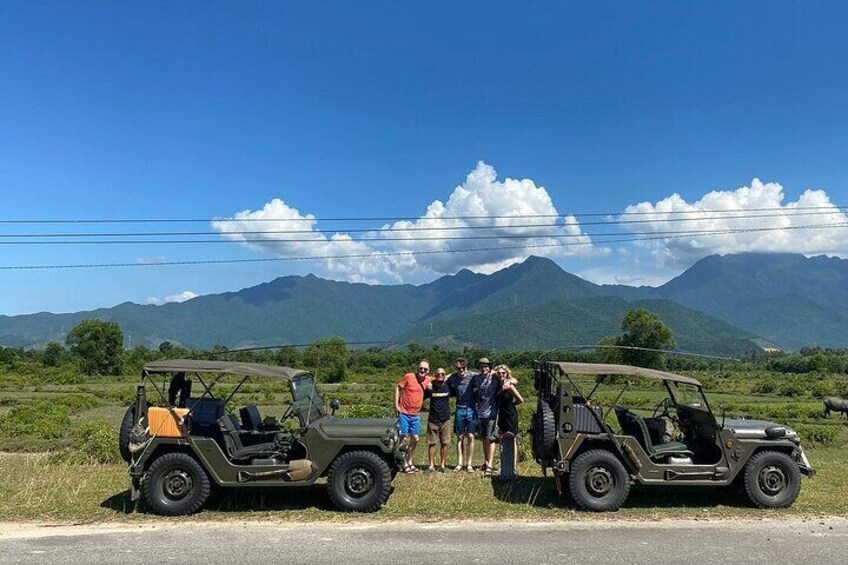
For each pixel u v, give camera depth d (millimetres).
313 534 7668
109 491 9688
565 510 8883
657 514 8719
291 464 8656
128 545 7191
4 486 9977
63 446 15734
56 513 8523
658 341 62062
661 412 10641
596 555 6957
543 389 10172
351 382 53688
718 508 9047
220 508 8812
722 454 9070
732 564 6688
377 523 8188
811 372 74562
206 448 8547
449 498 9367
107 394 42062
